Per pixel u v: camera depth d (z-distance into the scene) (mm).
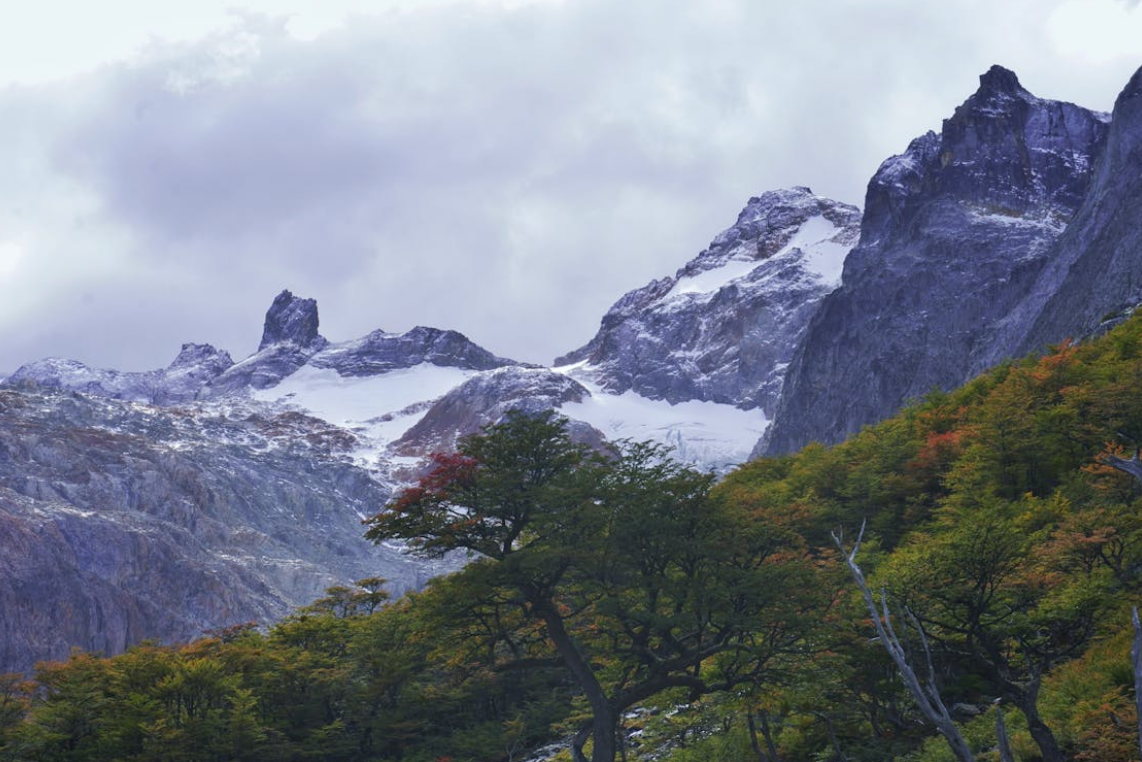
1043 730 37531
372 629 109375
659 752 63844
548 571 55688
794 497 93812
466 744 96188
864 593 17297
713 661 58281
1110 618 49312
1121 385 77875
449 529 56156
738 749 56188
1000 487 78438
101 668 104375
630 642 59656
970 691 51625
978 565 45031
